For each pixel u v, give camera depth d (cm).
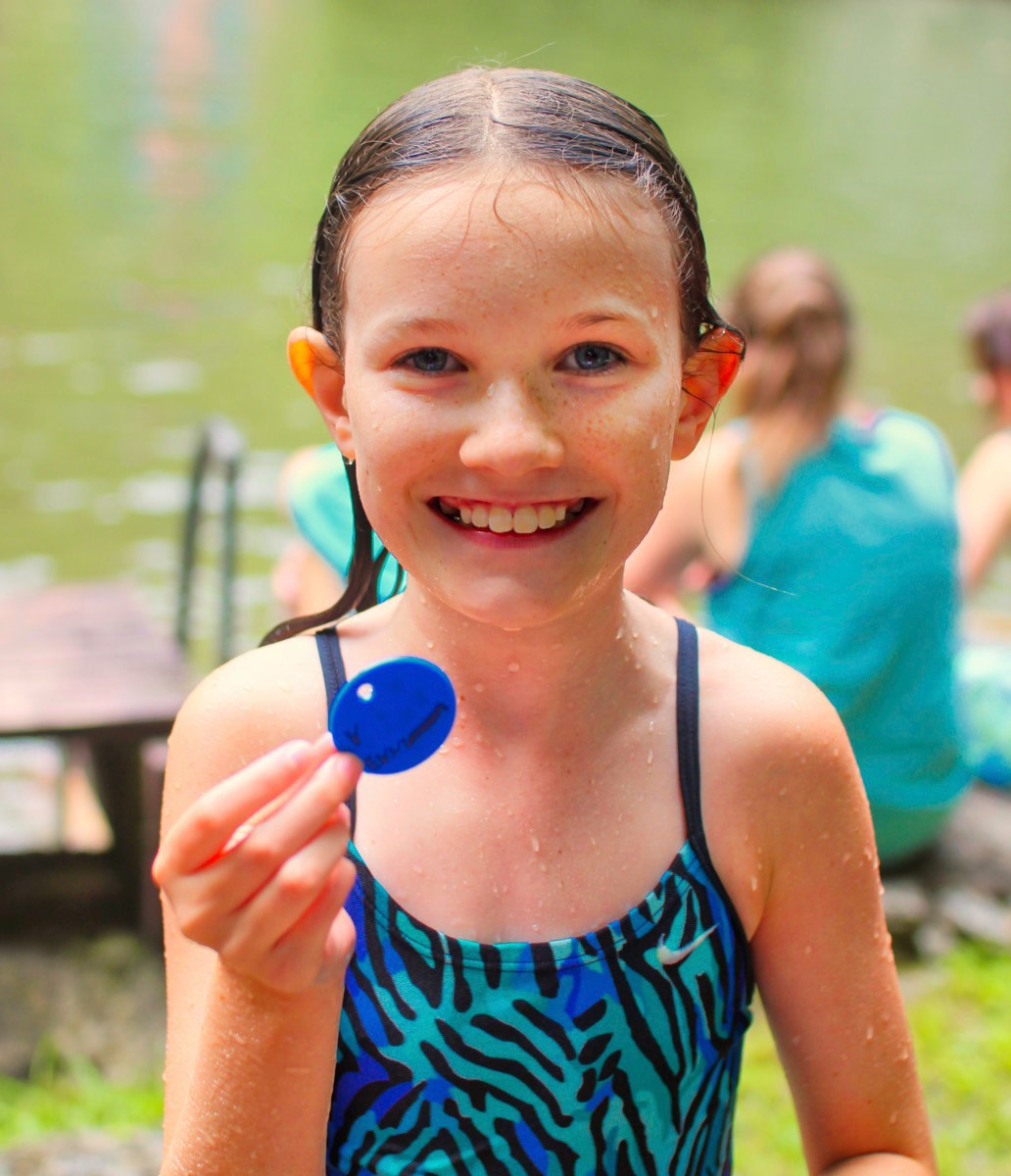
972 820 386
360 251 117
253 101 1786
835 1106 134
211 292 1016
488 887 122
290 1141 110
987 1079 293
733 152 1684
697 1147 126
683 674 130
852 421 346
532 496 112
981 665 414
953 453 757
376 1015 119
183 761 129
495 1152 119
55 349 879
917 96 2261
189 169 1401
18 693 352
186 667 375
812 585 332
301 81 1950
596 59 2336
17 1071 298
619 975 121
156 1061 304
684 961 123
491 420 110
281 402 813
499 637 122
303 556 352
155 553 613
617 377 113
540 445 109
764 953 134
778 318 332
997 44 2966
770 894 131
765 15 3130
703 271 129
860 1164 132
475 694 125
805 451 332
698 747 127
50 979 329
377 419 115
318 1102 111
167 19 2459
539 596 114
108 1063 302
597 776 125
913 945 339
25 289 993
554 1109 119
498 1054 119
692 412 134
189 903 100
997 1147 275
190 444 743
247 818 99
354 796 125
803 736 129
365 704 104
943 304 1070
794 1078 136
